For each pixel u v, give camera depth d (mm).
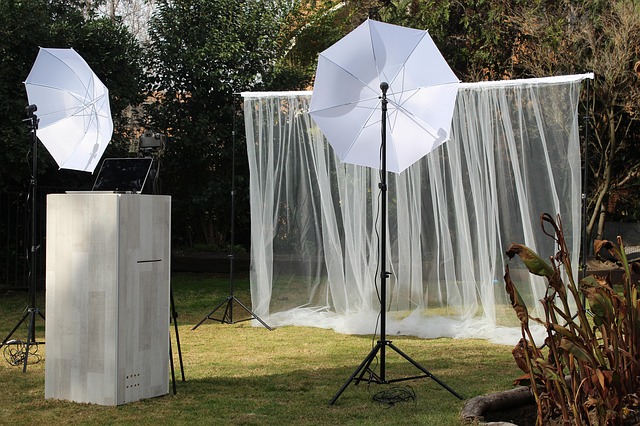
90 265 4297
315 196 7586
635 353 3367
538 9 11484
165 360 4570
